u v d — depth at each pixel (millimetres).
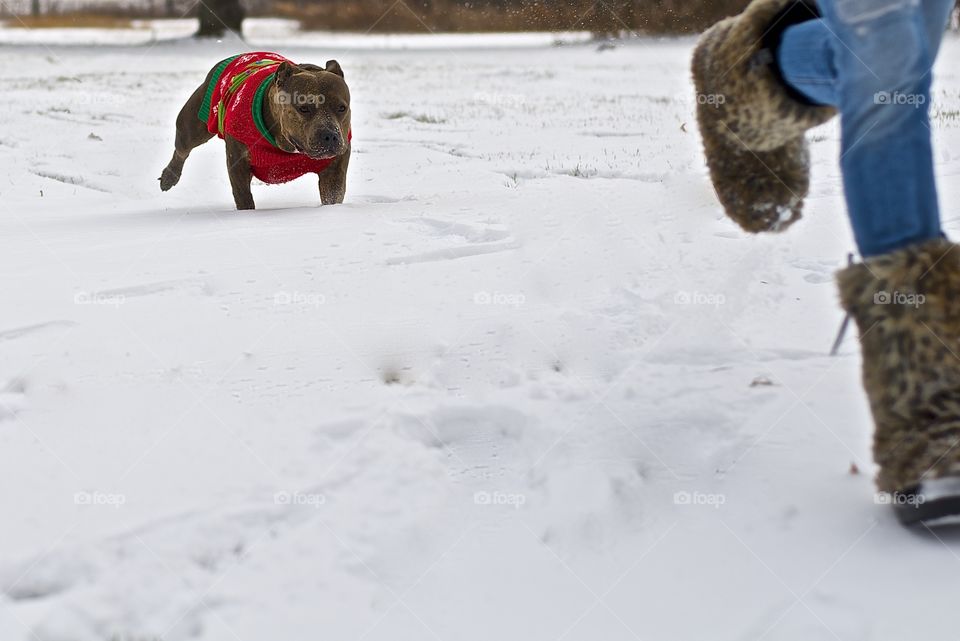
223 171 10938
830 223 6020
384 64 32000
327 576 2928
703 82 3438
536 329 4438
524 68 29859
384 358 4203
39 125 15727
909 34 2812
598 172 9477
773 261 5133
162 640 2699
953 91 18797
